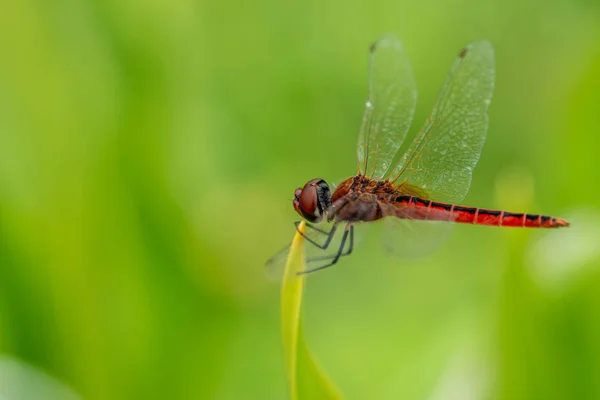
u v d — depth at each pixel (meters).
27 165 0.45
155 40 0.45
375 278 0.50
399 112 0.45
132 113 0.45
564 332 0.43
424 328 0.49
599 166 0.45
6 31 0.45
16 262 0.45
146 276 0.45
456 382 0.44
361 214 0.45
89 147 0.45
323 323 0.49
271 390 0.48
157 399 0.45
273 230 0.50
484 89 0.45
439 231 0.44
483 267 0.49
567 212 0.45
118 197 0.45
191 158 0.46
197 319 0.46
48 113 0.45
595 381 0.43
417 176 0.45
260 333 0.49
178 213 0.45
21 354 0.45
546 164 0.45
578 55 0.47
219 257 0.47
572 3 0.51
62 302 0.45
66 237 0.45
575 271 0.43
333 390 0.41
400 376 0.48
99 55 0.45
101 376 0.45
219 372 0.46
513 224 0.44
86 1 0.45
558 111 0.45
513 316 0.43
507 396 0.43
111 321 0.45
